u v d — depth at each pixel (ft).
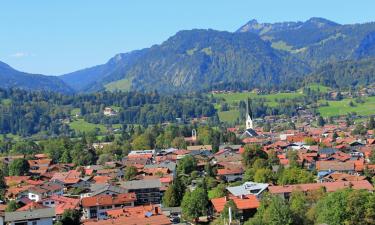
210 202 600.80
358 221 434.71
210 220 580.71
